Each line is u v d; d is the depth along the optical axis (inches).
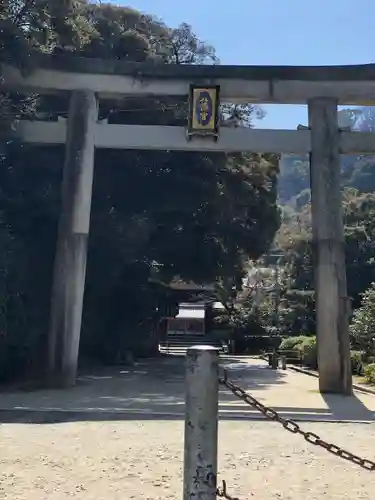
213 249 1040.2
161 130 677.3
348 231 1675.7
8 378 705.0
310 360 1061.1
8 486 234.4
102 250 866.8
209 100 668.1
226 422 421.7
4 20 646.5
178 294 1576.0
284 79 681.0
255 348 1785.2
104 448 316.8
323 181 661.3
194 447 156.9
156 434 365.7
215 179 935.7
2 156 749.9
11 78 673.6
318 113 675.4
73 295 646.5
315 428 414.0
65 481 244.8
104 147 682.2
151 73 684.1
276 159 1112.8
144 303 1032.8
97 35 846.5
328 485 247.0
